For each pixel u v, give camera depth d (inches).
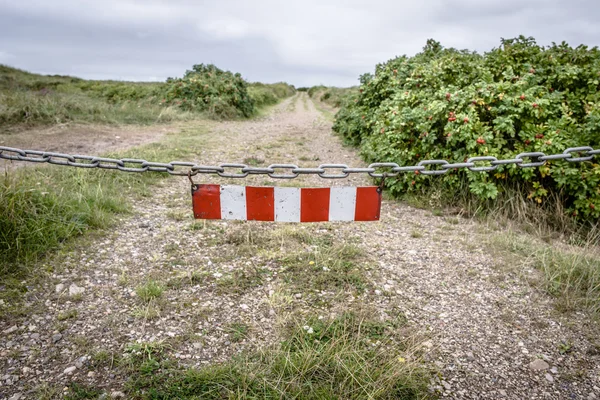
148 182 205.6
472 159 97.7
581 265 130.0
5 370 84.0
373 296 114.7
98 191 168.6
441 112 199.0
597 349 97.3
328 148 343.9
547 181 187.0
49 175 186.1
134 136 358.0
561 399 83.0
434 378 86.8
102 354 88.6
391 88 310.0
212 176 229.9
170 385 81.0
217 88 613.3
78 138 329.4
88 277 118.2
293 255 134.4
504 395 83.6
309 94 1978.3
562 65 221.3
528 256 139.0
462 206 189.2
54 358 88.0
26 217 132.3
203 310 105.4
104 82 925.8
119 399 78.0
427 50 362.3
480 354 94.7
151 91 675.4
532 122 186.2
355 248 141.4
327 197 94.8
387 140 224.5
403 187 209.5
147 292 109.9
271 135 408.5
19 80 810.2
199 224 157.8
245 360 88.0
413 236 158.7
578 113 197.9
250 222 161.6
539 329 104.0
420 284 123.0
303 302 110.3
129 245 138.8
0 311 100.7
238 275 122.3
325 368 85.3
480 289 121.3
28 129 347.6
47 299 107.3
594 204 169.3
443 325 104.3
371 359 88.2
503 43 255.3
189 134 389.1
